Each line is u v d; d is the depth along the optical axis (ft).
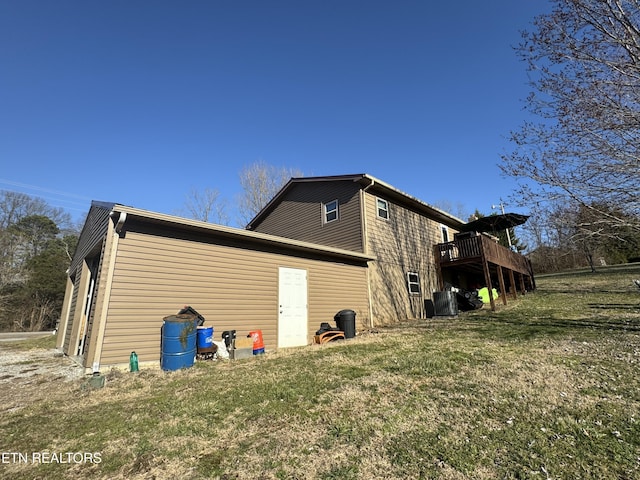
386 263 41.78
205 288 23.07
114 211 18.83
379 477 7.48
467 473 7.49
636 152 17.92
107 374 17.33
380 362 17.83
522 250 98.73
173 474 7.98
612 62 17.70
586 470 7.43
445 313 40.50
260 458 8.55
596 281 56.90
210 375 16.79
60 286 88.58
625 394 11.55
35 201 113.60
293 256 30.32
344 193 42.29
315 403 12.27
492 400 11.69
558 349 18.53
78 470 8.36
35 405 13.32
